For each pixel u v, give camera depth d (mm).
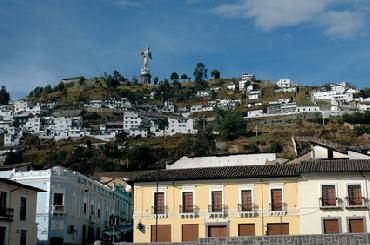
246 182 54875
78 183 71125
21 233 55844
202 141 177750
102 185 83625
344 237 36250
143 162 156125
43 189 66000
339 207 52469
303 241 36750
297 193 53812
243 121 192500
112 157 163125
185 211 55344
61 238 65562
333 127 187625
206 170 57906
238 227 53969
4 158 170500
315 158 62625
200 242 38688
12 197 54438
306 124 195750
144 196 56656
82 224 71875
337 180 53250
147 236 55406
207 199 55188
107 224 83250
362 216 51969
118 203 91312
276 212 53469
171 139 190000
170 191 56219
